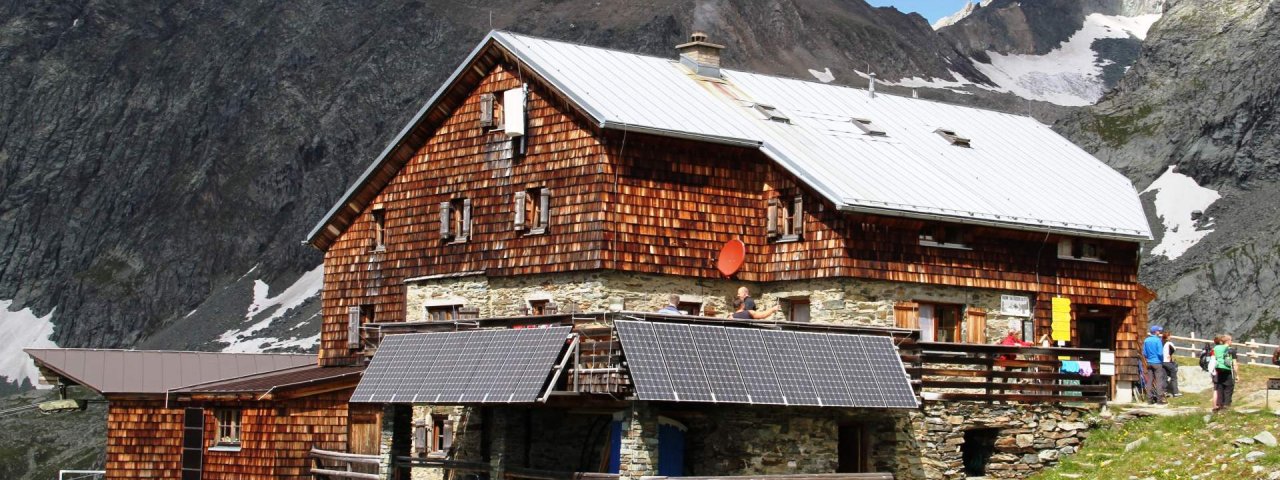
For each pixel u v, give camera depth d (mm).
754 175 38688
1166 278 129125
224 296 168125
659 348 29109
